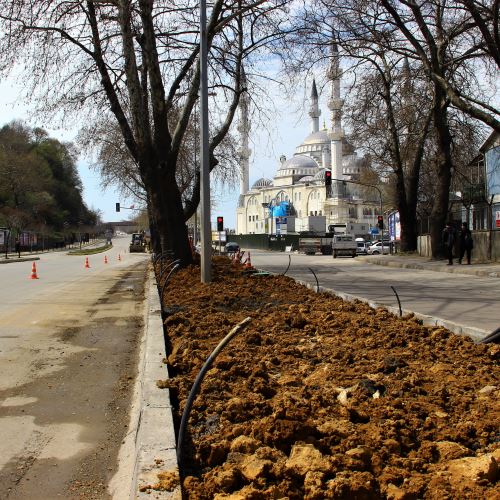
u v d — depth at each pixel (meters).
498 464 3.27
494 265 25.73
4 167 77.81
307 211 129.25
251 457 3.43
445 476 3.20
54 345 8.86
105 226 190.50
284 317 8.48
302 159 143.38
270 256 56.59
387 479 3.17
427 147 39.38
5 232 66.00
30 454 4.55
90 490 3.91
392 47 25.31
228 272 17.09
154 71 16.92
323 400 4.55
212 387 4.93
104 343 9.03
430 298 13.89
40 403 5.88
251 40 19.62
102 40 18.69
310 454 3.39
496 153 33.81
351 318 8.27
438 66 23.09
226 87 20.33
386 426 3.92
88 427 5.16
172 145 17.67
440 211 31.27
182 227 18.19
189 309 9.99
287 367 5.91
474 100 22.20
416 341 6.69
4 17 16.66
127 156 36.66
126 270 31.06
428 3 22.72
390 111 30.45
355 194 122.06
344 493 2.96
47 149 103.25
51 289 18.92
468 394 4.68
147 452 3.53
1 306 13.91
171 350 6.94
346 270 27.55
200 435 4.02
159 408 4.32
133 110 16.97
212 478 3.24
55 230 102.56
